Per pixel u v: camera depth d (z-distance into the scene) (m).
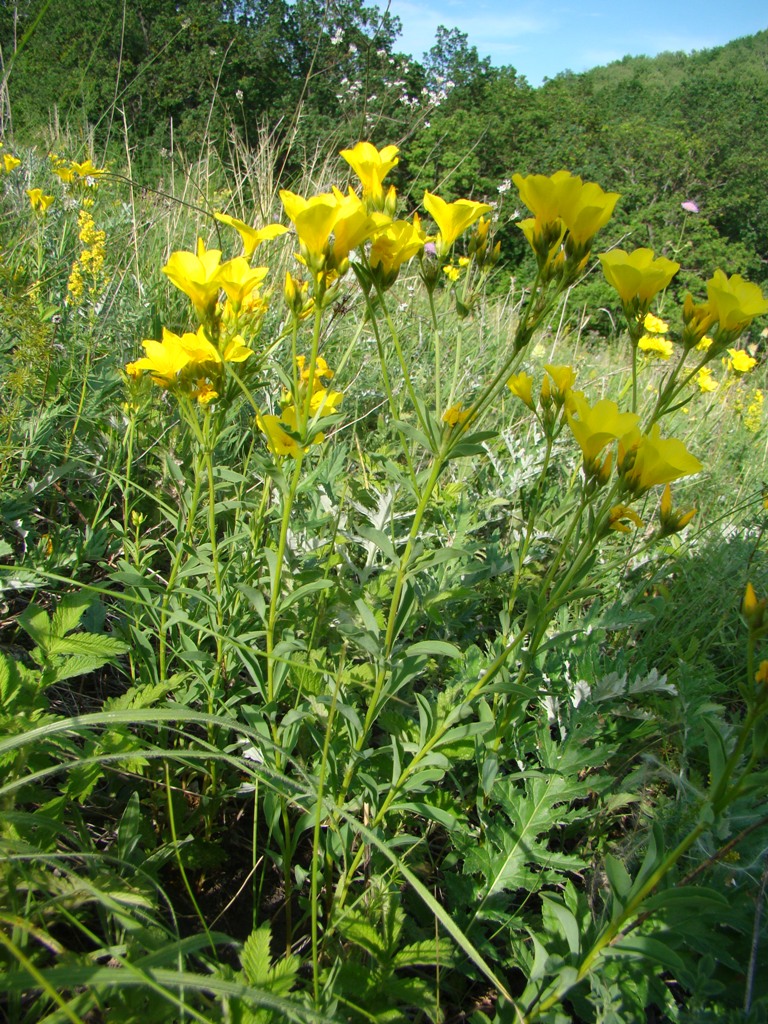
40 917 1.24
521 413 4.20
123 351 3.30
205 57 13.42
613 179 23.88
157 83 13.15
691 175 25.25
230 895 1.72
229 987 1.00
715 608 2.69
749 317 1.41
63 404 2.76
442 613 2.36
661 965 1.43
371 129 5.62
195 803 1.86
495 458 3.44
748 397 6.41
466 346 4.67
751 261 20.12
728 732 1.94
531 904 1.79
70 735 1.60
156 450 2.44
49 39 12.20
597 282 13.84
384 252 1.37
